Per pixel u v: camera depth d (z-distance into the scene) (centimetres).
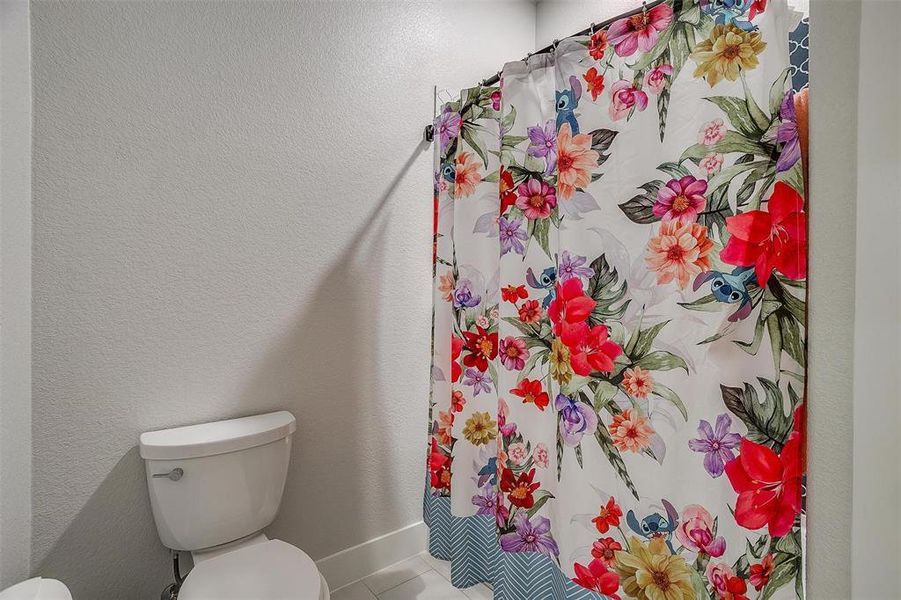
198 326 142
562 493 126
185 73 139
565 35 225
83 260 124
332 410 171
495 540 156
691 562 104
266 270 156
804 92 91
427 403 197
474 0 211
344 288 173
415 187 192
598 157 117
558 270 126
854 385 68
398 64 186
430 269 197
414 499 194
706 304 102
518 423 139
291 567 116
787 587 92
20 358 114
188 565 141
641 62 110
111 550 128
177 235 138
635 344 112
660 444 108
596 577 119
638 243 111
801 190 91
